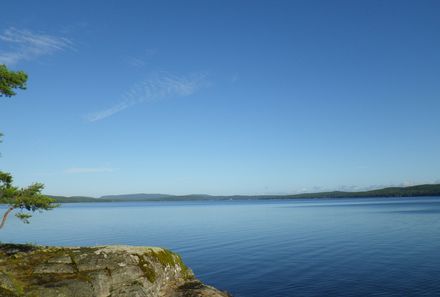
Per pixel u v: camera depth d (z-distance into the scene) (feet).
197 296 78.54
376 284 101.71
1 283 57.98
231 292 99.96
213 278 116.16
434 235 203.92
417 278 106.22
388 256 142.31
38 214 536.42
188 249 173.68
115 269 73.92
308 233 232.53
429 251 150.51
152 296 76.74
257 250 167.22
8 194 67.51
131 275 74.90
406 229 240.53
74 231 253.03
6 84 71.05
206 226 300.40
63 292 61.57
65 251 78.84
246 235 228.43
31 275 66.54
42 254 76.64
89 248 82.99
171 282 87.97
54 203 79.46
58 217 445.37
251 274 119.75
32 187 71.46
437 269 116.57
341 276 112.16
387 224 280.51
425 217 340.39
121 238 210.79
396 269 118.73
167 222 350.64
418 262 128.47
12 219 394.11
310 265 130.11
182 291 82.58
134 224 324.39
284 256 150.00
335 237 207.51
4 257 73.77
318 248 168.35
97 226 299.38
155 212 599.16
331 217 386.11
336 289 98.63
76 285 64.39
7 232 245.65
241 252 163.02
